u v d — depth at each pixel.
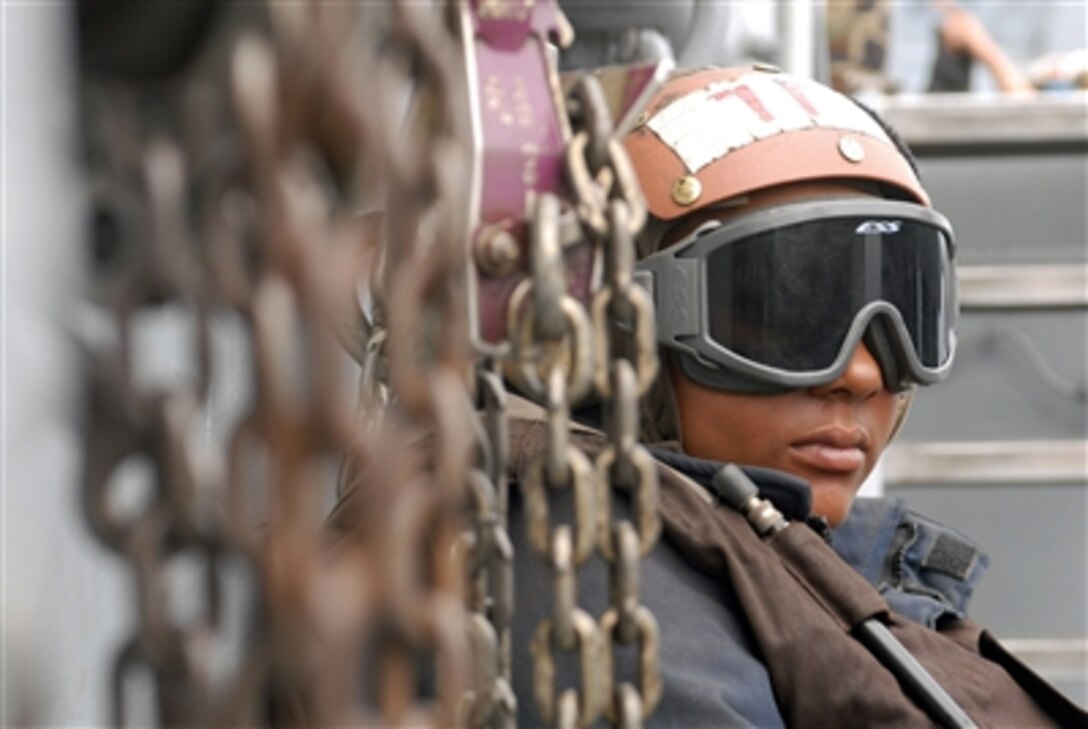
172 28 0.89
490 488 1.08
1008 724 1.88
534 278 0.99
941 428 3.57
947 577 2.16
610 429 1.06
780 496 1.91
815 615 1.77
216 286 0.70
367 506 0.79
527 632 1.69
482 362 1.13
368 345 1.58
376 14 0.78
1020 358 3.55
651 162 1.99
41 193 0.68
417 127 0.83
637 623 1.07
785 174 1.95
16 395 0.69
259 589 0.72
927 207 2.05
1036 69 4.24
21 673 0.67
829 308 1.94
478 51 1.04
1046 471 3.33
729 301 1.94
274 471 0.69
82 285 0.72
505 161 1.02
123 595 0.93
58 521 0.80
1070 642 3.29
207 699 0.72
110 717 0.75
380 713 0.76
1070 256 3.59
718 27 2.63
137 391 0.71
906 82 4.21
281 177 0.68
